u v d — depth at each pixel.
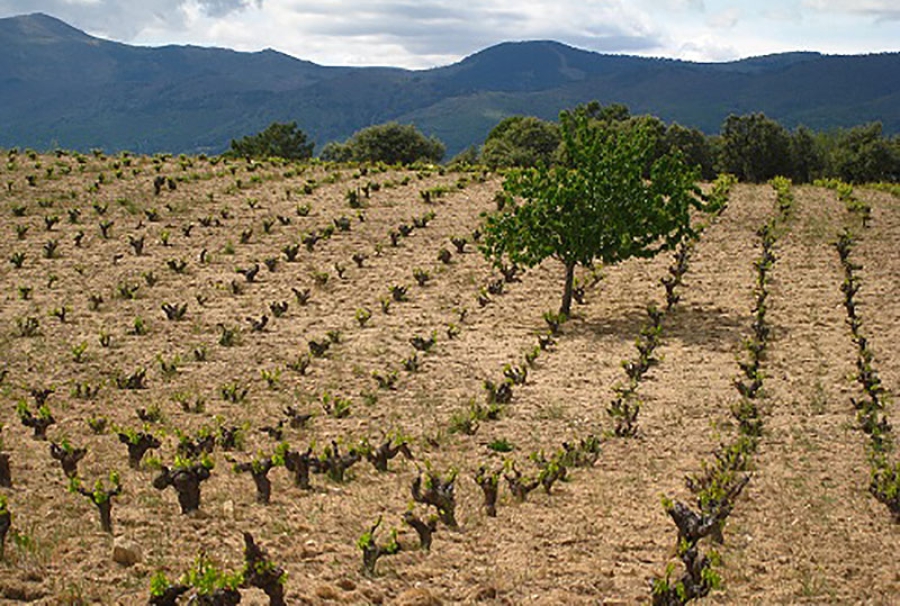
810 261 29.45
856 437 15.87
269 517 11.27
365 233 33.75
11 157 45.31
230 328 23.23
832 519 12.24
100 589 8.52
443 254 30.16
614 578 9.88
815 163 82.25
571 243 23.77
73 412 16.28
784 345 21.75
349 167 48.88
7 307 24.33
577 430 16.31
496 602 9.10
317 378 19.47
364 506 12.06
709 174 74.75
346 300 26.12
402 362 20.17
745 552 10.99
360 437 15.54
